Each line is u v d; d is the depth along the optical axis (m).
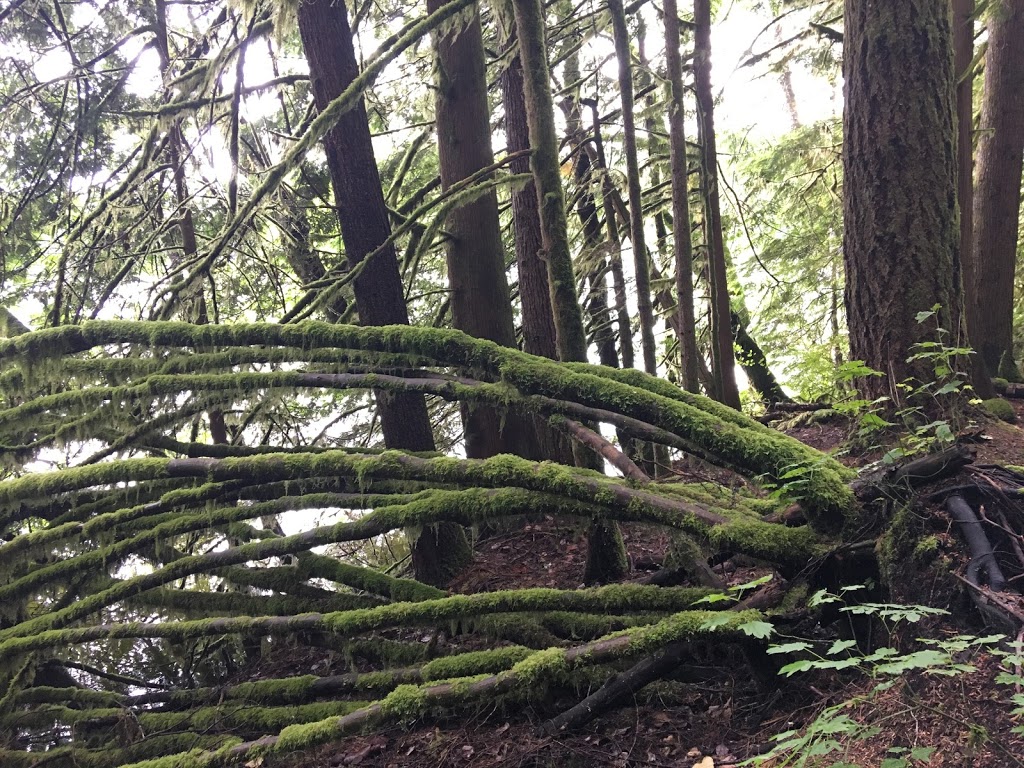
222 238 5.99
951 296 4.27
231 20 7.64
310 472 4.53
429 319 10.52
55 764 4.56
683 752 3.30
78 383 5.02
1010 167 8.05
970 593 2.72
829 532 3.46
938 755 2.19
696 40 7.80
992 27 8.15
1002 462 4.10
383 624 4.19
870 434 4.28
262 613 5.16
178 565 4.90
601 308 11.62
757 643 3.33
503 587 6.02
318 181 10.02
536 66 5.21
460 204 5.73
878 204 4.36
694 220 11.41
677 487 4.34
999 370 8.16
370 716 3.63
